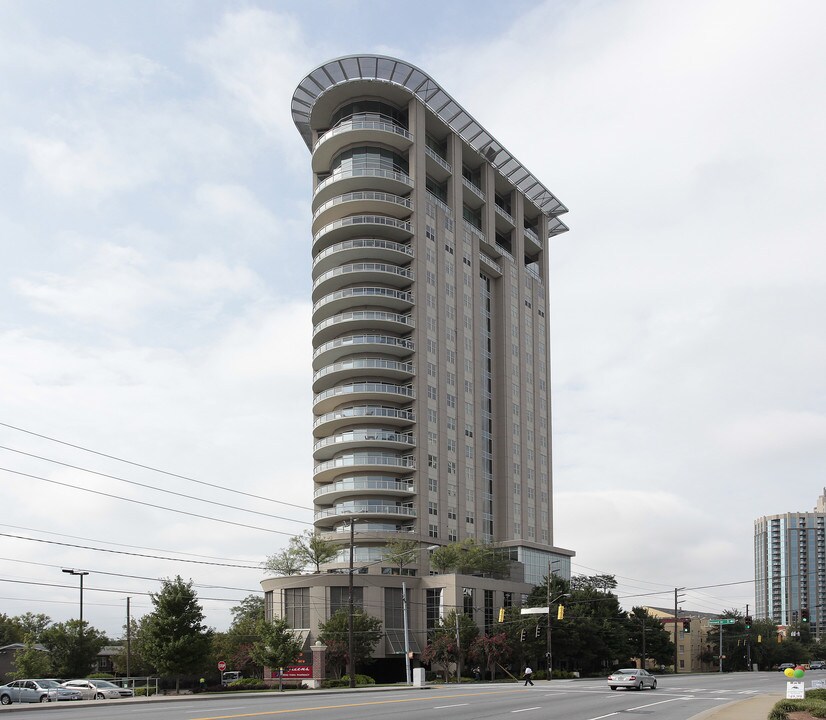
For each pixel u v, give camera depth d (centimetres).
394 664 9325
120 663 9775
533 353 14000
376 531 10331
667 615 16600
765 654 15488
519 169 13888
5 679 8088
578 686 6103
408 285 11562
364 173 11450
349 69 11531
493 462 12569
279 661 6481
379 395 10825
